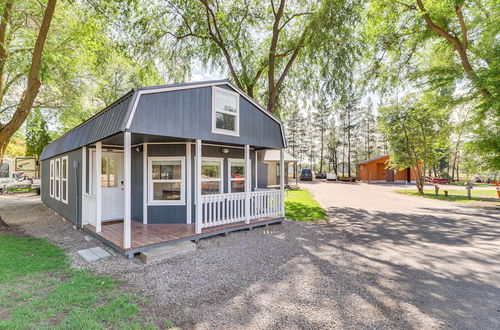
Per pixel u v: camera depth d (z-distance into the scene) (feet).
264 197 25.98
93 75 40.70
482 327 9.04
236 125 22.44
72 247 18.11
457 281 12.90
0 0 23.90
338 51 35.76
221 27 43.09
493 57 33.24
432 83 41.68
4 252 16.55
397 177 95.86
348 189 67.00
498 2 31.27
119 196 25.71
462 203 40.91
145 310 9.84
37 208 37.01
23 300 10.23
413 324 9.19
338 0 33.37
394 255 16.85
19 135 56.85
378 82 47.39
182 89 18.37
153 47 41.81
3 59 27.17
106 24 31.65
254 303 10.55
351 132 131.85
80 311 9.48
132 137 19.57
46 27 23.41
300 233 22.68
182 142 22.93
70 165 26.58
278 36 46.83
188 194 23.29
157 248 16.66
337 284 12.46
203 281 12.64
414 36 42.86
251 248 18.21
